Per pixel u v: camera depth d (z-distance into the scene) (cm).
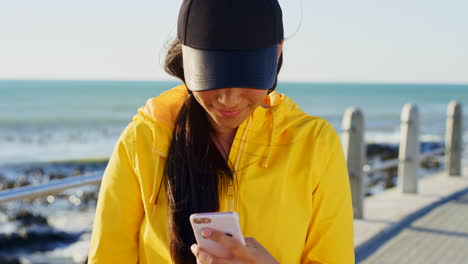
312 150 135
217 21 113
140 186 137
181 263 127
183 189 129
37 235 880
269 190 131
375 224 476
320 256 136
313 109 5444
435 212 538
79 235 891
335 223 136
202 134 130
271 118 135
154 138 135
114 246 137
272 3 117
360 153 488
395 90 10375
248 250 115
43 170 1797
